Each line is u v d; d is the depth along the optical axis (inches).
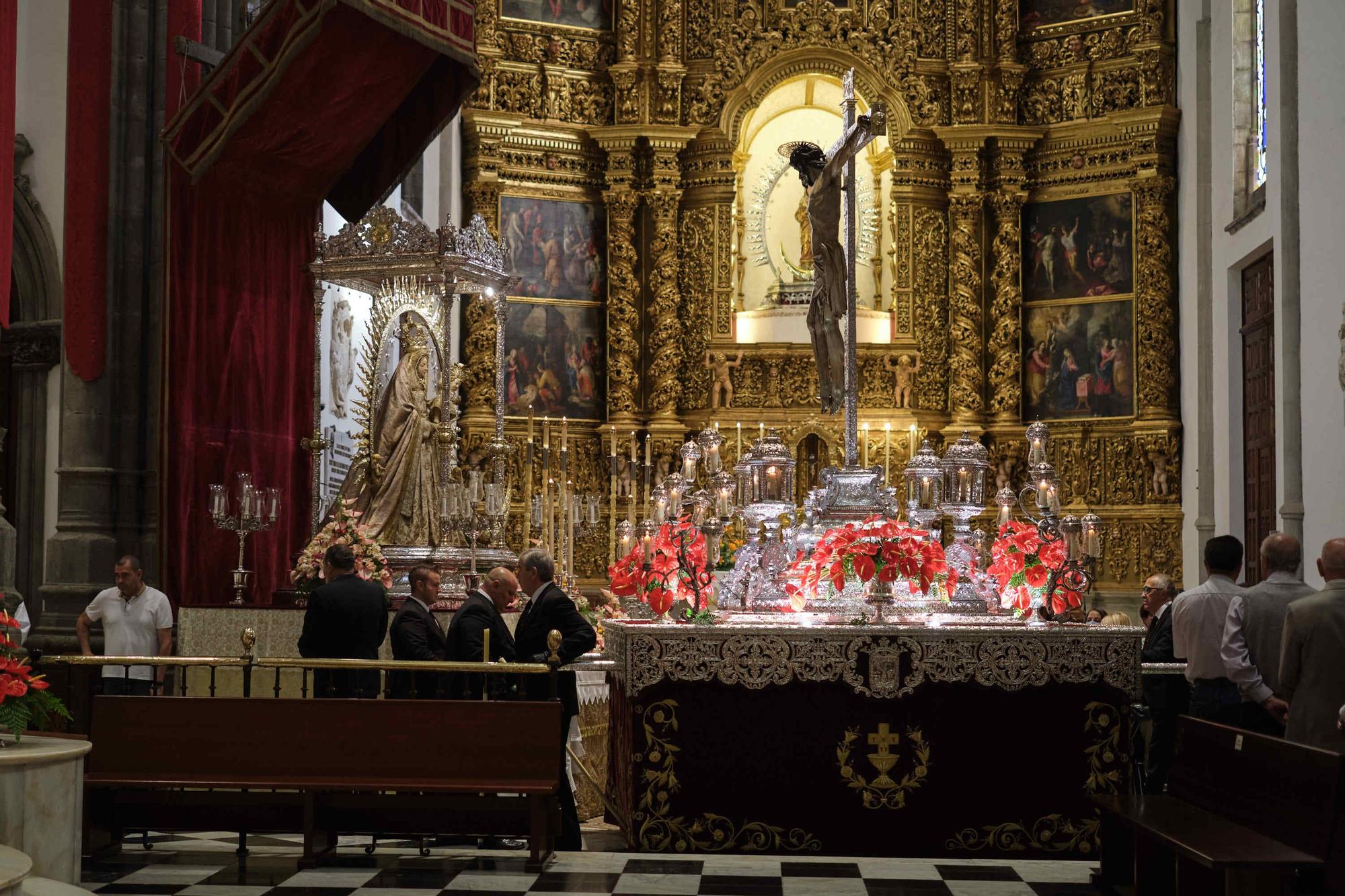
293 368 586.2
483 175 925.8
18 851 261.6
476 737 340.5
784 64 950.4
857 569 369.1
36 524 549.3
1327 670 319.6
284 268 581.3
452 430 587.8
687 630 353.4
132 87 548.1
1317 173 584.7
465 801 350.3
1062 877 331.9
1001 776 357.4
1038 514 929.5
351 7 468.8
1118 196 935.0
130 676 467.5
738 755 357.7
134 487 543.2
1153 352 914.1
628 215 948.6
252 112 485.4
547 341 936.3
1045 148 958.4
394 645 394.9
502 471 611.2
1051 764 358.0
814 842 356.5
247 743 342.3
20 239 549.0
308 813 339.3
